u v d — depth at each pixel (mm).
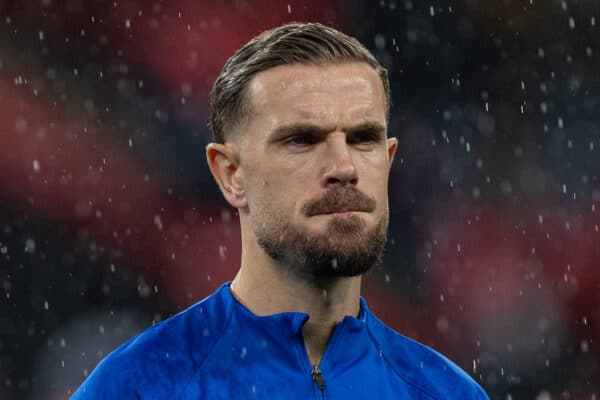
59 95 42531
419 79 45438
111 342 39750
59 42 43000
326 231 8188
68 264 40562
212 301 9484
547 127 45031
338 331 9055
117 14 43344
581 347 40719
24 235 40656
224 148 8953
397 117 45062
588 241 42750
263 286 8992
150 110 42531
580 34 45719
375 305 40719
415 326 40750
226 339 9086
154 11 43281
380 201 8398
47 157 41500
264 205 8492
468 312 41219
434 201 43594
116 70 42750
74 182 41406
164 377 8852
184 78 42875
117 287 40625
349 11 45062
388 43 45531
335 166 8156
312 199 8211
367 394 9180
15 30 42938
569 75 45500
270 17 43625
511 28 45875
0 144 41438
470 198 43750
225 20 43312
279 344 8938
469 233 42875
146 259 40812
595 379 40219
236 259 40875
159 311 40438
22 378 39062
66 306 40094
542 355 40469
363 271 8414
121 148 42062
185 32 43094
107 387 8820
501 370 40188
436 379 9742
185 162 42125
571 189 43719
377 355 9469
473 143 44750
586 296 41531
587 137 44688
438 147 44844
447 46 45625
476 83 45562
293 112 8305
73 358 39562
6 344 39406
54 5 43312
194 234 41188
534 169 44469
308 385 8961
